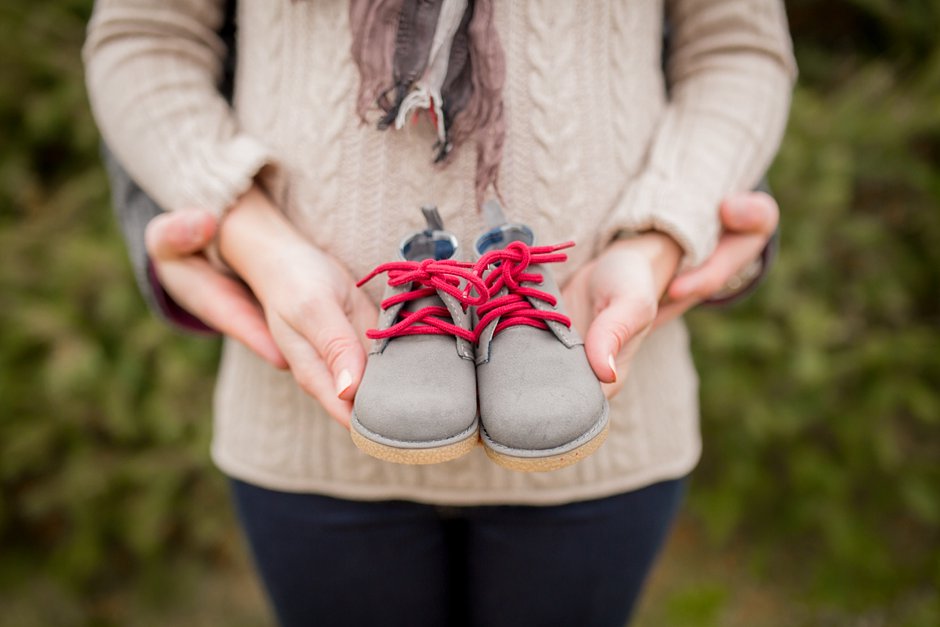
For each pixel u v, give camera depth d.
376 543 1.05
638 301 0.84
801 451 2.32
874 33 2.41
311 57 0.91
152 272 1.01
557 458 0.76
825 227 2.18
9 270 2.18
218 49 1.04
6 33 2.15
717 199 0.95
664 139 0.98
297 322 0.85
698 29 1.01
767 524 2.50
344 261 0.95
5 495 2.44
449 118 0.87
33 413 2.26
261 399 1.03
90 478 2.25
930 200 2.23
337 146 0.92
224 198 0.91
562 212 0.93
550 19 0.89
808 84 2.40
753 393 2.20
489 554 1.06
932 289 2.34
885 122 2.13
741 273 1.06
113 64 0.97
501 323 0.83
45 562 2.45
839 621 2.22
